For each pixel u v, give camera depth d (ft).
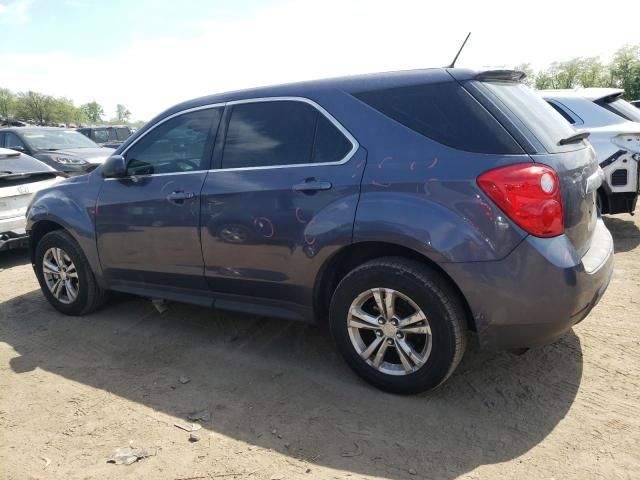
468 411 9.25
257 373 11.05
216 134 11.65
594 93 21.43
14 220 20.29
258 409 9.69
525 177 8.25
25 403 10.30
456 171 8.66
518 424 8.82
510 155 8.48
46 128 38.99
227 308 11.82
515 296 8.41
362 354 9.95
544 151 8.70
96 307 15.02
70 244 14.28
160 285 12.96
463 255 8.49
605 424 8.68
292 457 8.29
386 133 9.48
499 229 8.36
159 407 9.93
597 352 11.10
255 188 10.68
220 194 11.19
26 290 17.74
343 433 8.82
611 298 14.11
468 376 10.40
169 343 12.78
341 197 9.62
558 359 10.88
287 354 11.85
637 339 11.59
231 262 11.28
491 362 10.88
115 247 13.34
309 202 9.98
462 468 7.84
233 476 7.91
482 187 8.43
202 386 10.64
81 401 10.28
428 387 9.37
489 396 9.67
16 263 21.95
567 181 8.77
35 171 21.89
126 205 12.85
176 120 12.42
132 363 11.84
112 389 10.71
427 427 8.86
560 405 9.29
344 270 10.59
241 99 11.46
